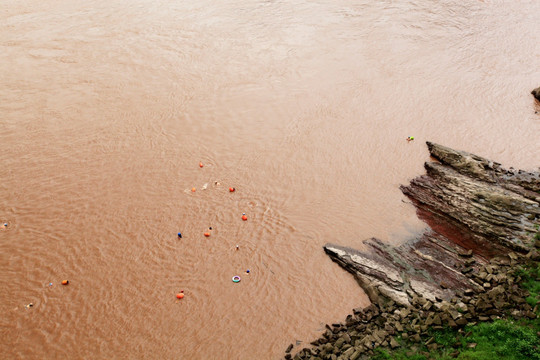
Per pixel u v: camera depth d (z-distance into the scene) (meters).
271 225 21.81
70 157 26.70
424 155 26.73
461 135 28.58
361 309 17.30
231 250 20.41
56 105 31.78
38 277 18.97
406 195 23.53
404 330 15.70
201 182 24.84
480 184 22.27
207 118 30.84
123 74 36.09
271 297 18.08
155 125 29.94
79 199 23.42
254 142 28.34
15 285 18.59
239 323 17.00
